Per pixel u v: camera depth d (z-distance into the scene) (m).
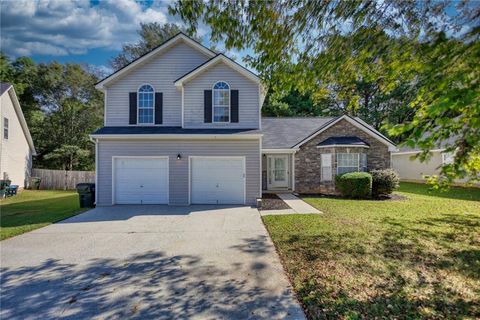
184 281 4.47
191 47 12.88
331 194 14.74
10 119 18.58
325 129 15.46
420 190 16.50
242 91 12.18
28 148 20.56
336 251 5.68
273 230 7.45
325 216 9.10
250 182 11.76
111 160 11.67
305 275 4.60
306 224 8.01
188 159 11.72
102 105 30.16
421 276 4.48
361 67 4.01
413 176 22.25
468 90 2.36
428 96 3.17
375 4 3.33
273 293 4.04
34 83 28.44
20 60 28.45
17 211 10.71
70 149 25.41
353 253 5.55
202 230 7.68
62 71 29.62
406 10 3.16
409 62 3.29
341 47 3.82
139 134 11.32
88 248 6.18
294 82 4.88
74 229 7.88
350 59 3.89
